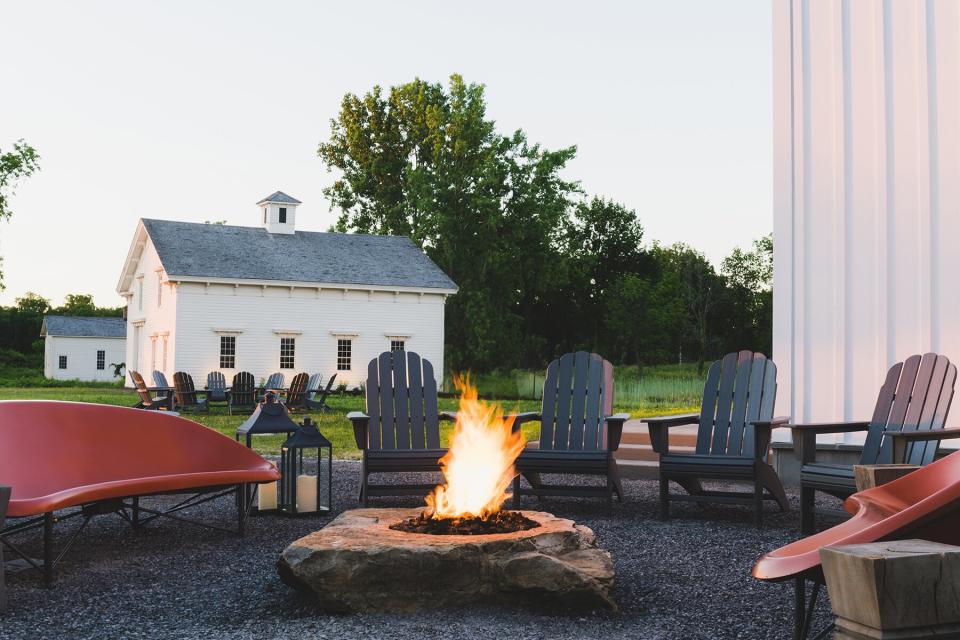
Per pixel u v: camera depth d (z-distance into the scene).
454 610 3.24
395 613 3.22
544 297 46.91
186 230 28.81
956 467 2.69
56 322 51.53
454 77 39.69
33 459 4.55
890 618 1.78
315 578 3.21
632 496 6.49
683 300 42.09
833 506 5.93
